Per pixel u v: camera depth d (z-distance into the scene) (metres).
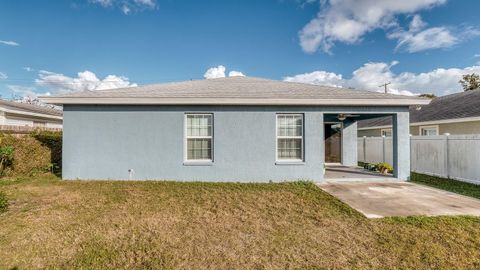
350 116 12.01
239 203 6.25
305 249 3.93
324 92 9.70
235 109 9.11
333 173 10.72
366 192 7.45
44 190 7.39
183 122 9.09
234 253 3.80
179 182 8.71
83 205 6.00
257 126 9.12
